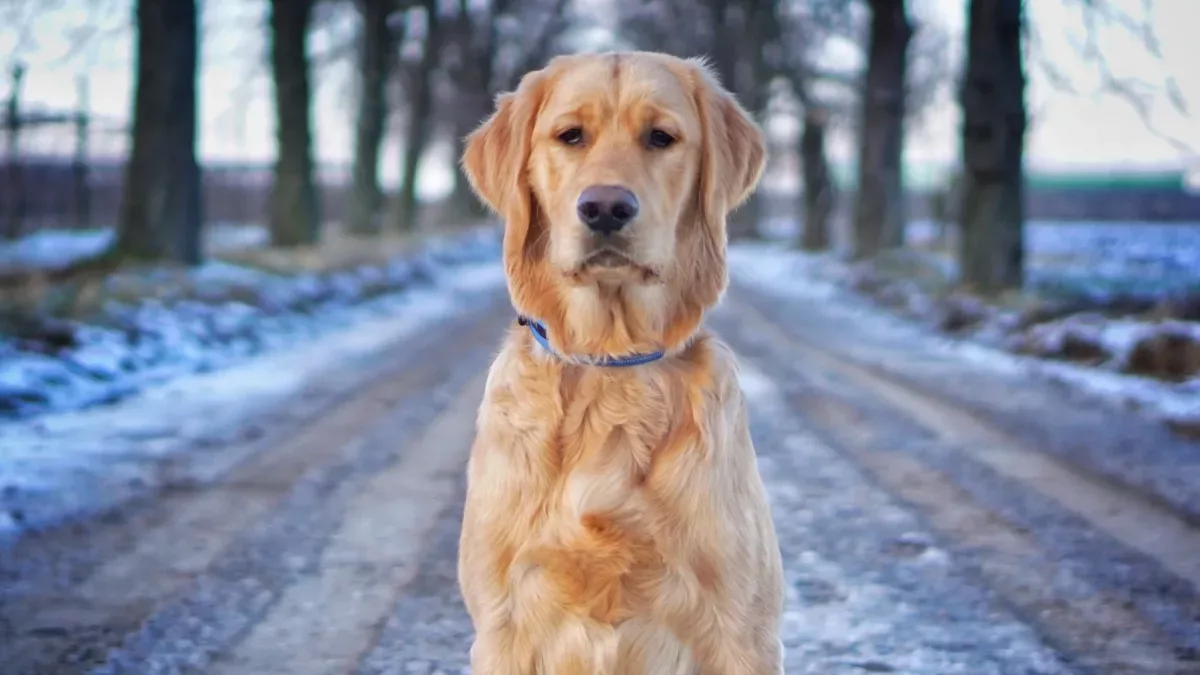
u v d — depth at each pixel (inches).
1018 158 669.9
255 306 583.5
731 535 116.8
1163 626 170.1
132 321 456.4
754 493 123.0
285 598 182.5
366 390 390.9
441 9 1387.8
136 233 660.1
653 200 118.5
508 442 119.8
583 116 122.5
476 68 1450.5
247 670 153.9
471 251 1363.2
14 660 154.5
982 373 430.3
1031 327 513.7
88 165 1219.2
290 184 925.8
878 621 172.7
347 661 157.6
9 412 324.2
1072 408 351.3
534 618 117.3
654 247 117.4
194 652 159.6
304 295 656.4
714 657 118.0
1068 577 192.7
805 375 424.5
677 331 122.0
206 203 1815.9
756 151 134.3
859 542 213.8
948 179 1408.7
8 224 1023.6
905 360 469.4
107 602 178.9
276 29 916.6
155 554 204.1
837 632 168.4
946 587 188.4
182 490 249.9
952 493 249.1
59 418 327.6
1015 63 661.9
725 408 121.4
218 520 226.8
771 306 751.7
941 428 321.7
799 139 1501.0
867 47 1091.9
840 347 517.7
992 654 159.9
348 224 1240.8
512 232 126.7
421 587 188.5
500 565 118.2
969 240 677.3
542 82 128.6
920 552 207.5
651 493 115.9
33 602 177.9
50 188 1259.2
